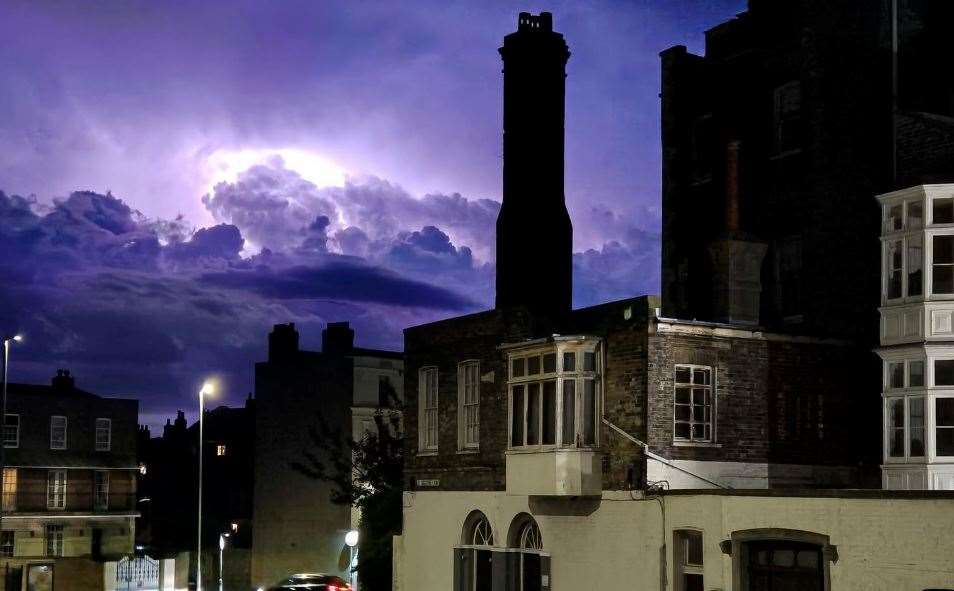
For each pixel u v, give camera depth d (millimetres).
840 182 31828
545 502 28672
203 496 77062
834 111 32250
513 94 41688
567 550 27875
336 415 59531
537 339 28109
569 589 27688
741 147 34375
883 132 31281
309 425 61062
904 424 25547
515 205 41156
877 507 21172
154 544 78000
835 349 28141
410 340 35125
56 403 68312
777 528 22750
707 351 26688
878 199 26828
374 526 39625
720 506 23797
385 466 42625
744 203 34219
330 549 58719
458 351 32812
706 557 24078
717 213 35750
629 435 26281
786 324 32719
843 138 31953
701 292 36188
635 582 25812
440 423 33344
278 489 62156
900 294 26109
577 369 27234
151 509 80000
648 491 25562
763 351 27250
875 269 30641
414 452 34469
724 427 26578
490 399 31188
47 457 67312
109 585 65938
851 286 31141
